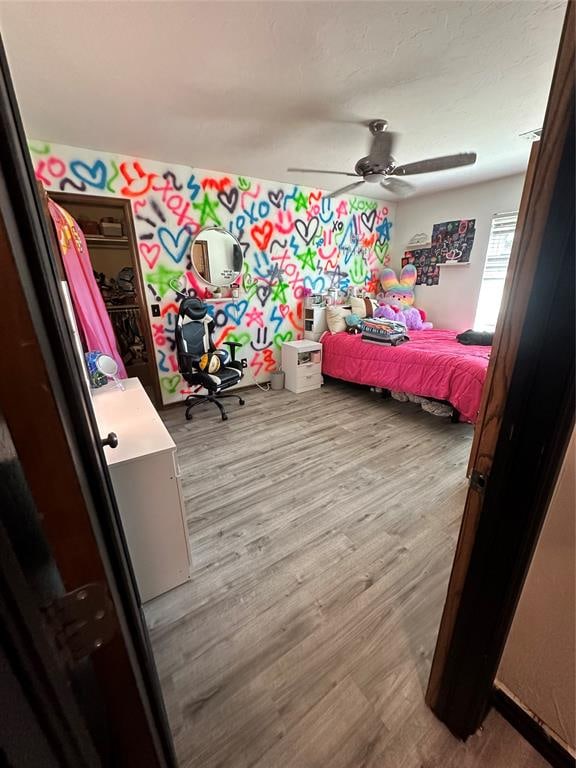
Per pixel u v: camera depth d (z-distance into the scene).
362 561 1.55
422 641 1.21
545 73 1.69
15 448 0.28
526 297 0.56
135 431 1.43
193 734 0.97
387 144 2.19
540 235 0.53
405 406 3.46
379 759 0.91
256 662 1.15
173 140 2.40
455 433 2.84
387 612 1.32
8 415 0.27
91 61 1.49
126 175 2.72
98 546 0.34
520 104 1.99
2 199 0.26
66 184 2.52
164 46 1.42
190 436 2.83
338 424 3.04
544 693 0.89
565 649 0.82
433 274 4.47
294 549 1.63
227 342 3.51
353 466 2.35
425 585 1.43
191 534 1.73
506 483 0.67
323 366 4.12
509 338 0.60
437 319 4.54
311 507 1.93
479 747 0.93
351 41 1.42
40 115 1.96
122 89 1.72
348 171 3.14
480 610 0.78
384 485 2.13
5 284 0.25
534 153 1.18
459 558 0.81
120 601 0.42
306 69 1.61
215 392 3.11
